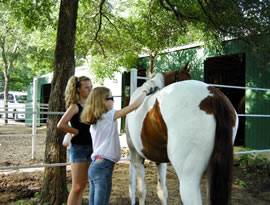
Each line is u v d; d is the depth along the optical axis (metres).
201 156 2.04
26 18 6.57
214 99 2.12
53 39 10.24
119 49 10.15
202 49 9.05
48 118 3.86
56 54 3.86
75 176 2.90
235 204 3.99
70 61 3.87
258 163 6.03
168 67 10.32
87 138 2.90
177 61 9.95
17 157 7.53
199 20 6.76
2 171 5.90
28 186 4.82
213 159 2.01
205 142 2.04
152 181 5.31
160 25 8.37
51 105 3.84
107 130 2.56
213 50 8.66
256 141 7.55
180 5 6.81
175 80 3.05
